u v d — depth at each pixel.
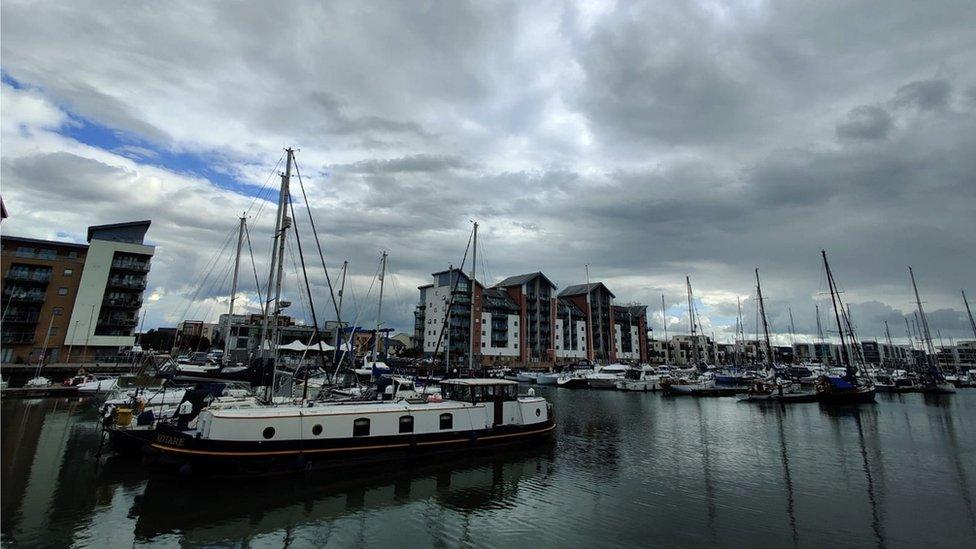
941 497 18.95
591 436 32.50
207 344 96.50
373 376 45.09
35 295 67.44
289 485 18.75
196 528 14.79
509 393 27.34
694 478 21.77
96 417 33.69
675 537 14.84
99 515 15.45
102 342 70.31
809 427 37.03
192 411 21.22
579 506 17.75
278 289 26.08
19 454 22.39
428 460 23.03
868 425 38.16
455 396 26.73
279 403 24.20
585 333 138.75
